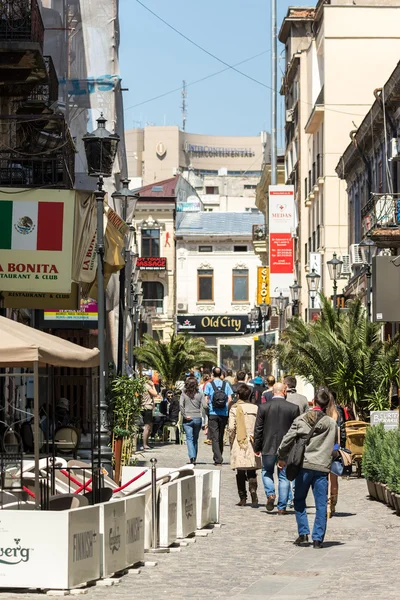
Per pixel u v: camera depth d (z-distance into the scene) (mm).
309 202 73688
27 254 24969
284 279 68375
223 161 168000
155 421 46625
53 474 17047
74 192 25297
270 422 22344
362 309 36719
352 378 35250
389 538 18438
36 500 14656
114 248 27859
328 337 35719
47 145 27062
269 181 93125
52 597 12930
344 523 20719
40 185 26078
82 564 13578
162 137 160000
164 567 15414
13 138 27938
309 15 82625
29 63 27062
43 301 27219
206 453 39906
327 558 16172
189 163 165000
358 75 67250
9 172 26500
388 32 67188
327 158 67188
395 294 31547
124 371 35906
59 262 25000
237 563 15766
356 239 57312
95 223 26234
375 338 35906
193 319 113562
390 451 23109
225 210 145750
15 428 29328
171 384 56656
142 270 112562
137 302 54062
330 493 21641
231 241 114188
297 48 83000
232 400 34656
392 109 46500
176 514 17766
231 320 113188
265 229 94750
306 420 17391
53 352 15125
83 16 33781
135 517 15469
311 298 56125
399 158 42719
